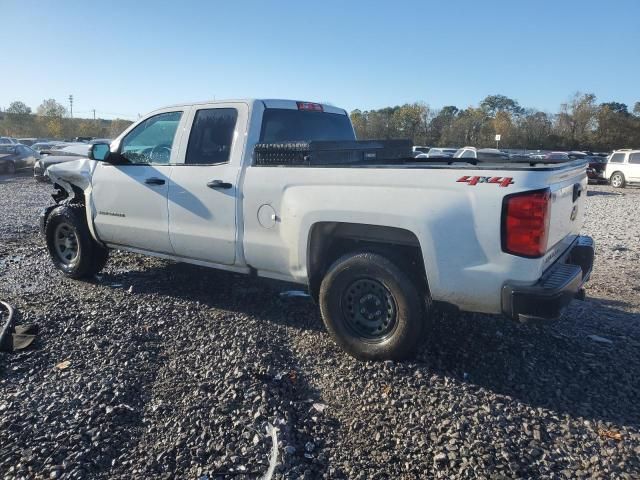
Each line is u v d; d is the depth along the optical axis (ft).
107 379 12.44
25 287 19.58
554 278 12.00
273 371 13.00
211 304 17.65
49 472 9.32
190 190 16.31
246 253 15.43
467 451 9.98
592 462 9.73
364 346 13.42
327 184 13.62
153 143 17.99
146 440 10.30
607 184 95.81
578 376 12.91
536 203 11.28
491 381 12.61
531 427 10.77
